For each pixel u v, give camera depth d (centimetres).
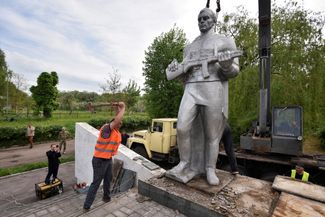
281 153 549
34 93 3394
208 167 322
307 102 856
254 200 267
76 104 4288
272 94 891
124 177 462
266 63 631
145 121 2377
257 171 581
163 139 845
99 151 349
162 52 2066
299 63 920
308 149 1062
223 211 238
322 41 922
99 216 263
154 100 2077
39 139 1552
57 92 3622
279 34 977
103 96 2461
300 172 454
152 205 291
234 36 1141
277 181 325
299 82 885
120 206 288
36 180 764
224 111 314
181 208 270
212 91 305
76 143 653
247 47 1022
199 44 328
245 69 988
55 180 636
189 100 318
